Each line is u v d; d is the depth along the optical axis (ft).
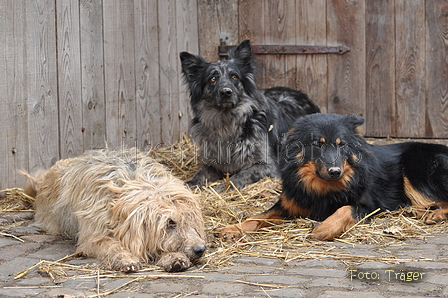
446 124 25.14
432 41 24.80
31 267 10.72
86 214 11.48
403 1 24.88
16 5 15.90
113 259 10.53
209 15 26.07
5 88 15.76
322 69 26.25
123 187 11.13
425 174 15.21
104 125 19.74
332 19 25.80
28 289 9.53
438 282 9.68
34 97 16.71
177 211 10.87
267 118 21.17
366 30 25.53
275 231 13.35
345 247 12.21
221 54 26.21
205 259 11.21
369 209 14.38
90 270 10.45
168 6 23.35
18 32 16.03
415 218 14.83
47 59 17.08
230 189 18.83
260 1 26.03
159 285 9.66
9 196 15.93
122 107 20.68
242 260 11.28
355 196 14.07
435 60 24.89
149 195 10.99
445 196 14.96
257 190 18.17
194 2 25.66
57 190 13.34
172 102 24.09
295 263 11.05
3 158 15.85
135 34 21.22
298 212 14.67
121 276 10.14
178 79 24.50
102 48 19.45
